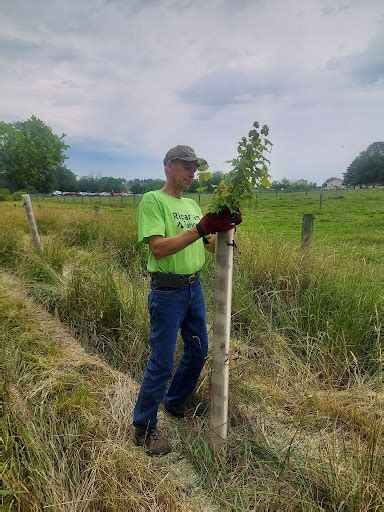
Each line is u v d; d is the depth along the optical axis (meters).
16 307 3.87
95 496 1.77
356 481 1.78
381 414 2.35
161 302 2.11
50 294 4.30
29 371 2.71
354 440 2.19
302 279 3.91
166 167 2.15
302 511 1.76
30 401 2.36
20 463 1.88
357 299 3.47
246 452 2.12
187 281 2.14
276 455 2.09
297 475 1.95
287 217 13.68
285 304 3.76
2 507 1.62
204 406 2.57
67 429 2.12
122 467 1.91
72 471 1.91
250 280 4.15
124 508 1.74
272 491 1.89
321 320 3.39
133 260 5.67
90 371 2.84
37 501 1.69
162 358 2.13
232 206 1.75
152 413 2.18
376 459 1.86
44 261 5.36
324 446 2.10
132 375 3.01
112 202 31.88
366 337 3.22
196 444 2.22
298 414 2.44
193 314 2.27
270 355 3.10
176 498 1.85
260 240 5.00
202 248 2.27
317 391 2.67
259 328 3.49
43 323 3.67
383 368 2.96
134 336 3.29
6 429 2.01
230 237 1.88
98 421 2.24
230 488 1.92
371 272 3.89
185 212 2.17
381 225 11.64
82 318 3.67
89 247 6.64
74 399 2.38
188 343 2.36
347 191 45.06
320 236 8.63
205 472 2.04
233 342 3.29
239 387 2.58
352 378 2.85
